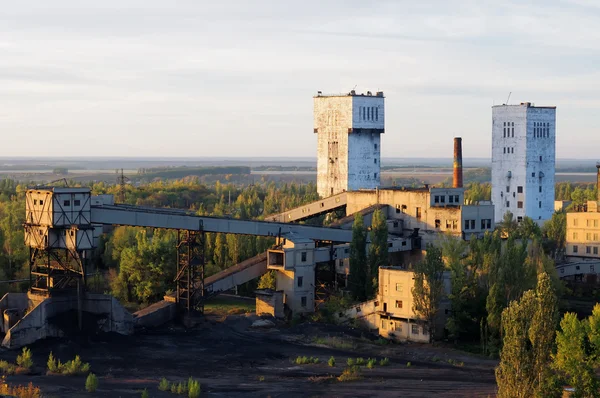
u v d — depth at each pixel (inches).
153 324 4889.3
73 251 4488.2
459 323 4766.2
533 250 5590.6
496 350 4377.5
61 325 4402.1
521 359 2829.7
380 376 3826.3
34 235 4579.2
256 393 3440.0
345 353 4431.6
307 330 4943.4
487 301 4515.3
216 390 3479.3
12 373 3629.4
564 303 5492.1
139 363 4001.0
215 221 5147.6
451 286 4877.0
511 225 7780.5
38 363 3900.1
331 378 3757.4
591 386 3152.1
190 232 5073.8
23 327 4222.4
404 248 6373.0
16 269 6402.6
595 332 3331.7
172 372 3841.0
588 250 7219.5
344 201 7239.2
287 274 5329.7
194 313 5029.5
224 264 6865.2
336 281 5885.8
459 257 5206.7
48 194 4451.3
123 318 4618.6
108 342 4404.5
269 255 5378.9
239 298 6195.9
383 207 6697.8
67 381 3506.4
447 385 3636.8
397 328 4840.1
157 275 5959.6
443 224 6314.0
